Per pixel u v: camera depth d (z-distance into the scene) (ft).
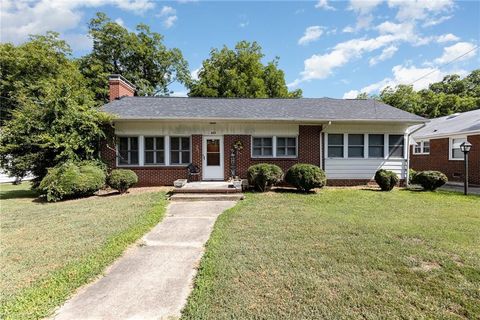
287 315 8.44
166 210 24.27
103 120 34.58
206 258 12.94
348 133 39.09
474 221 19.88
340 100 46.68
